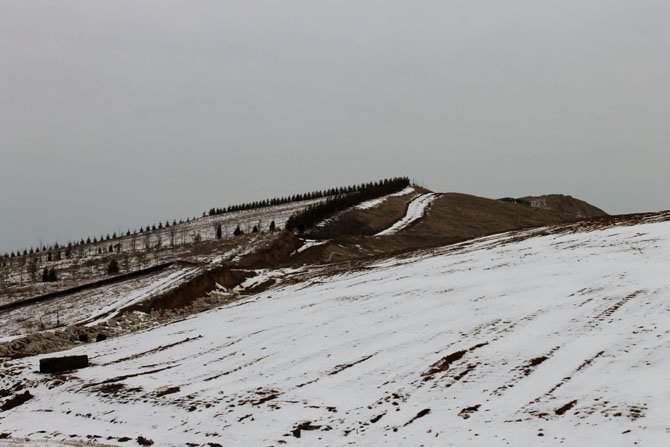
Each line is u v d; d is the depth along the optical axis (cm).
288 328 2852
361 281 3822
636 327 1950
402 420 1623
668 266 2592
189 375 2322
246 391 2008
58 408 2127
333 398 1848
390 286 3375
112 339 3378
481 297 2700
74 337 3488
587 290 2472
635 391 1514
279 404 1845
